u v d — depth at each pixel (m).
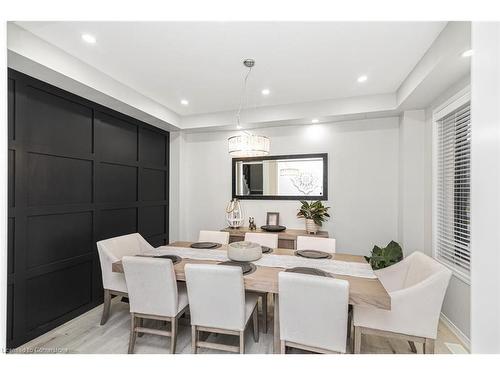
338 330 1.46
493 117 0.58
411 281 1.91
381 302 1.46
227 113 3.65
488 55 0.60
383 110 2.96
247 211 3.94
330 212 3.54
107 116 2.94
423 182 2.88
